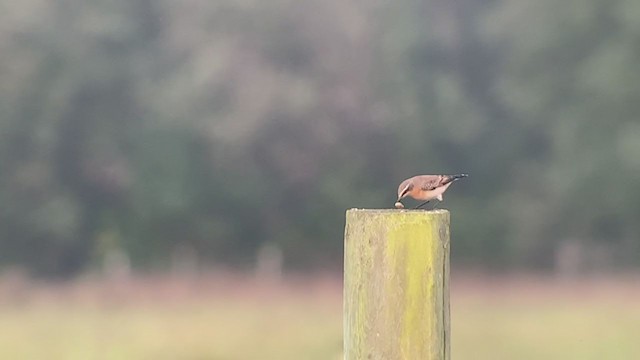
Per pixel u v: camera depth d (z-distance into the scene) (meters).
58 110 32.69
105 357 16.62
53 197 33.25
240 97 33.75
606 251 33.47
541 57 34.47
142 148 34.06
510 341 18.00
